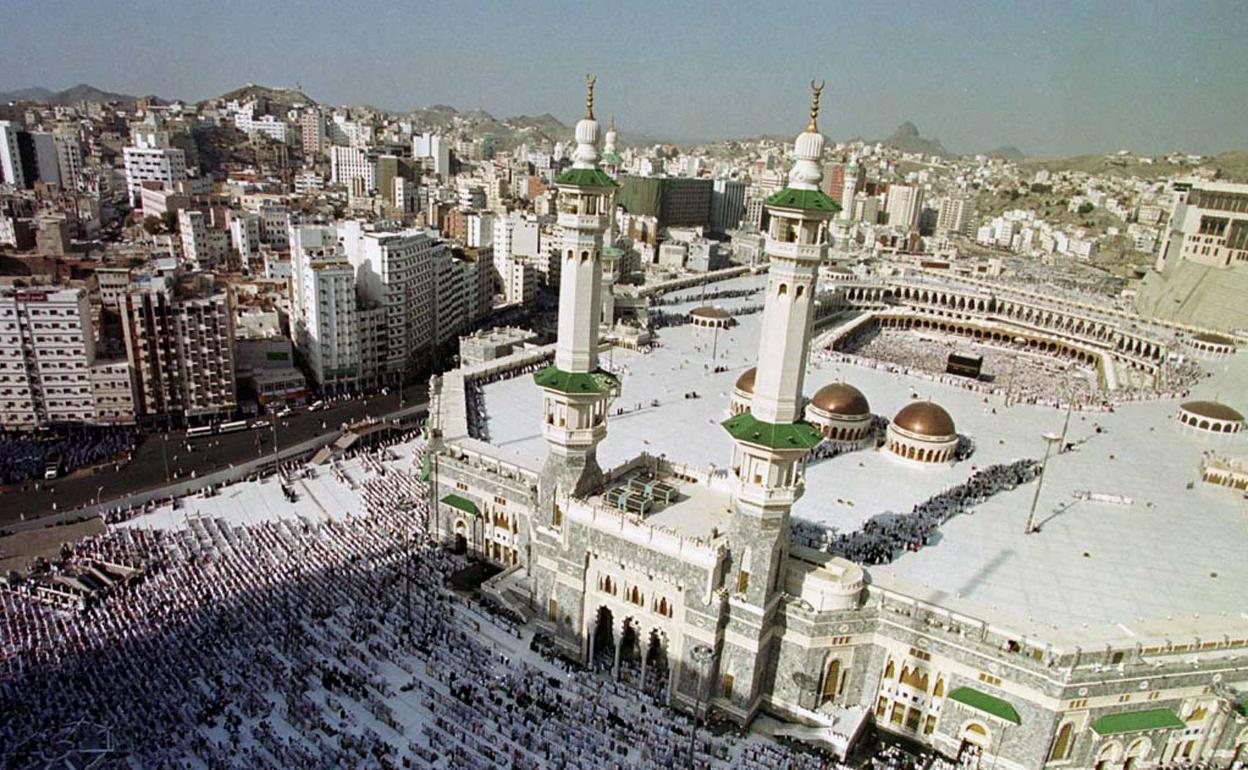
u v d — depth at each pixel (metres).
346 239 194.12
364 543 105.12
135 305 144.00
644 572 74.88
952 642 70.06
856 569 75.31
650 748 67.38
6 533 109.69
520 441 113.31
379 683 73.56
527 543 95.00
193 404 153.12
